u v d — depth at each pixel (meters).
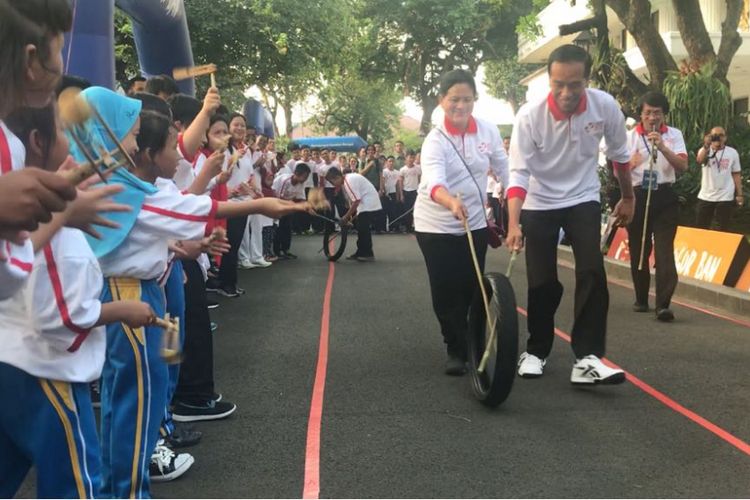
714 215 10.63
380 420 4.30
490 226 5.16
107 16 5.80
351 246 14.77
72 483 2.16
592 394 4.74
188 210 2.73
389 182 18.86
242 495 3.32
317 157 18.66
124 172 2.70
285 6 19.00
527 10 29.94
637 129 7.16
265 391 4.89
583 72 4.56
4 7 1.68
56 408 2.12
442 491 3.34
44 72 1.76
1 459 2.17
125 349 2.86
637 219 7.23
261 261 11.53
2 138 1.77
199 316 4.29
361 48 30.92
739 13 12.34
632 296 8.57
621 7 12.54
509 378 4.23
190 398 4.29
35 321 2.05
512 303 4.29
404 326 6.96
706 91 11.62
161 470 3.45
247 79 20.12
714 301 7.93
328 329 6.84
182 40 8.74
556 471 3.54
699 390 4.81
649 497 3.25
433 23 29.84
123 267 2.80
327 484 3.43
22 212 1.38
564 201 4.88
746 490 3.33
